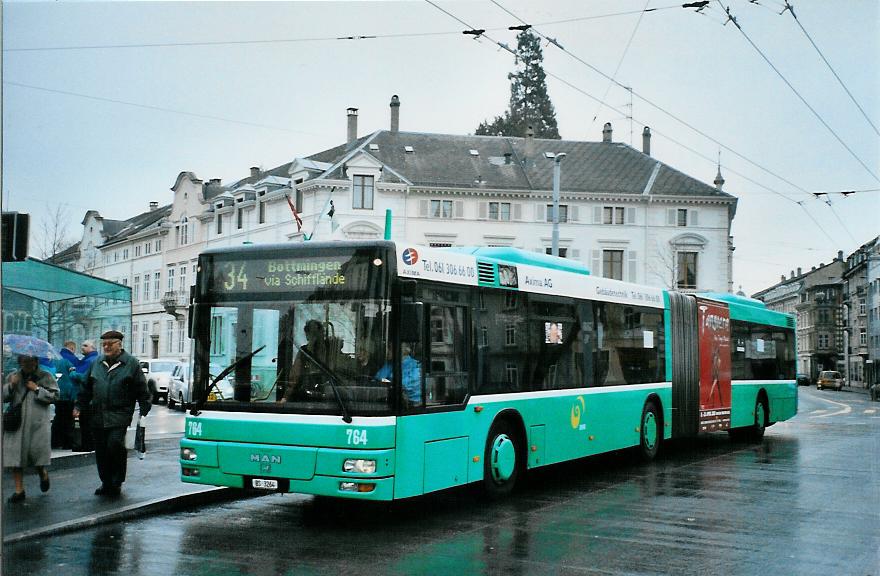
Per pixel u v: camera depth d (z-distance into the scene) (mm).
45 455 10422
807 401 50344
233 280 9570
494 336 10898
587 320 13398
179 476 12062
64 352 14375
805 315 132000
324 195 51375
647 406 15305
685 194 58000
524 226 55906
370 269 8992
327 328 9047
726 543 8656
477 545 8453
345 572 7355
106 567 7520
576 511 10383
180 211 64250
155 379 36812
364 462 8641
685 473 14078
